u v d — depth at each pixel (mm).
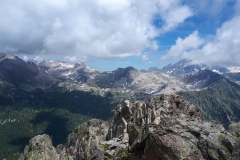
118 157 51250
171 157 39281
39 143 88375
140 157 45812
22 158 84375
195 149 41125
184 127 46938
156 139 41438
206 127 49219
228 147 42719
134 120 82812
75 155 82312
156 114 75688
